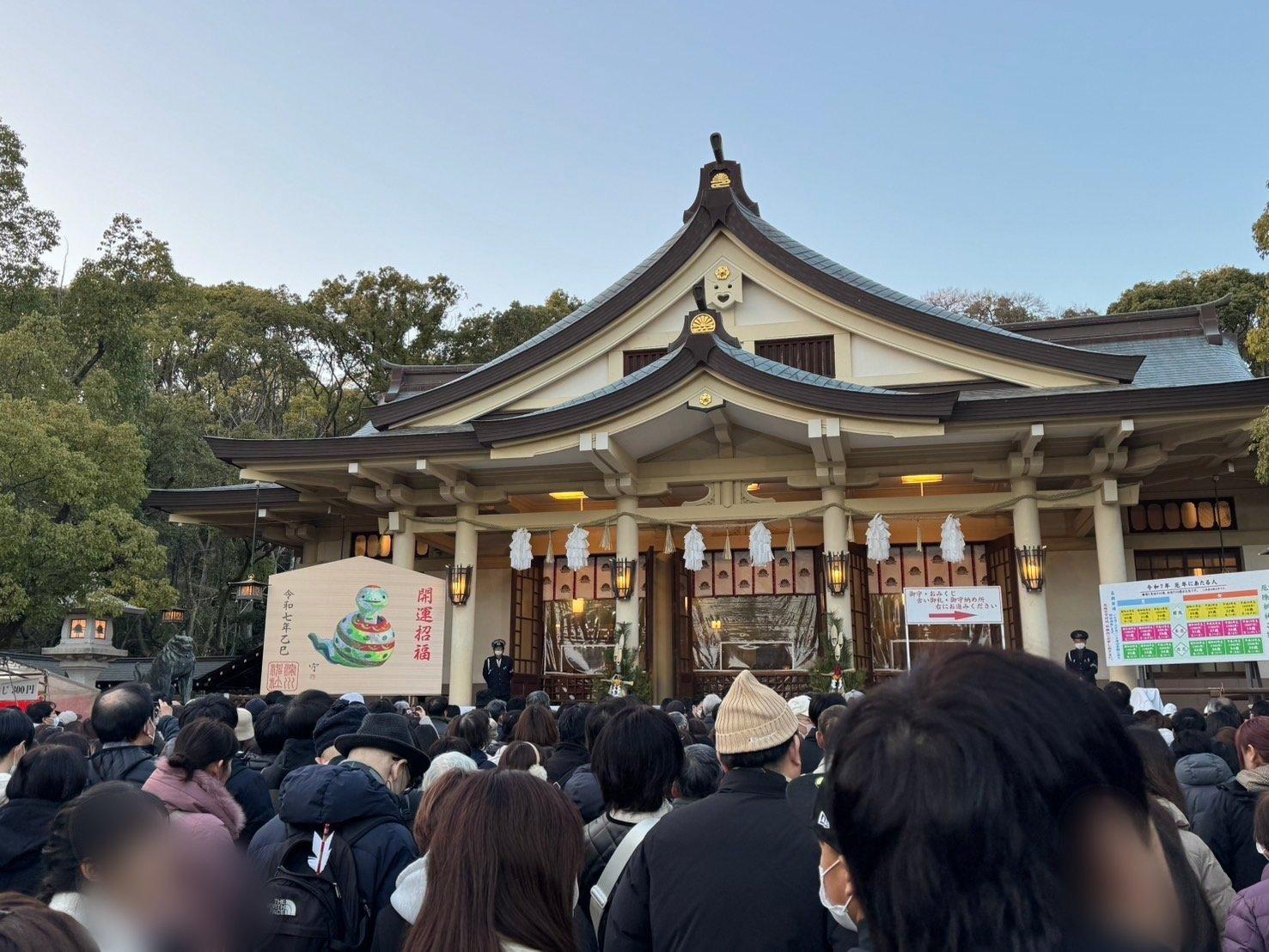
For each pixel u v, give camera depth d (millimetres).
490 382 18547
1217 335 19547
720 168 18469
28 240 27172
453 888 2131
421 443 17172
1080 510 18203
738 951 2463
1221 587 12281
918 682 1167
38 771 3488
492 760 6152
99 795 2355
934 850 1030
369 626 14211
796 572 20453
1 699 16578
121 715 4480
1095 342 20547
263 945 3025
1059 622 18641
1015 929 999
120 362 28641
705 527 17750
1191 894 1259
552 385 18781
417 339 40531
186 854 2410
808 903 2496
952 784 1024
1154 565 18406
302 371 39781
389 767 4051
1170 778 3369
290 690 14086
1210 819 4324
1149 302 36781
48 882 2287
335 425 39375
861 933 1690
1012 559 19094
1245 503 18188
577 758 5230
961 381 17203
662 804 3408
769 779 2809
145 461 24484
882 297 17297
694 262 18469
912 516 17000
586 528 18672
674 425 16375
